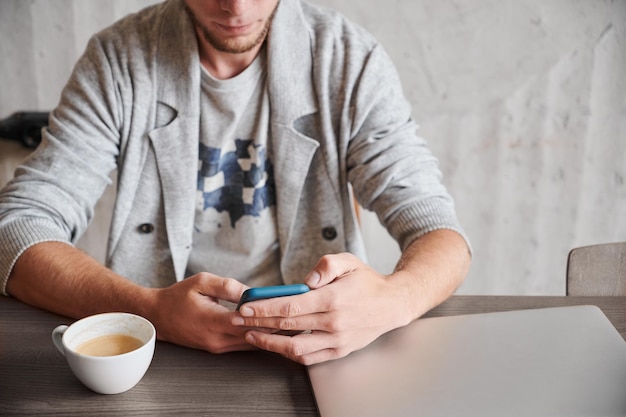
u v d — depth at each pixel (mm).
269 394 818
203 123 1263
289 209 1292
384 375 838
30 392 814
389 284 953
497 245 2182
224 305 1005
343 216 1341
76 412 779
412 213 1177
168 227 1275
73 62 1971
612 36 1911
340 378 834
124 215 1276
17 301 1042
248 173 1294
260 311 851
